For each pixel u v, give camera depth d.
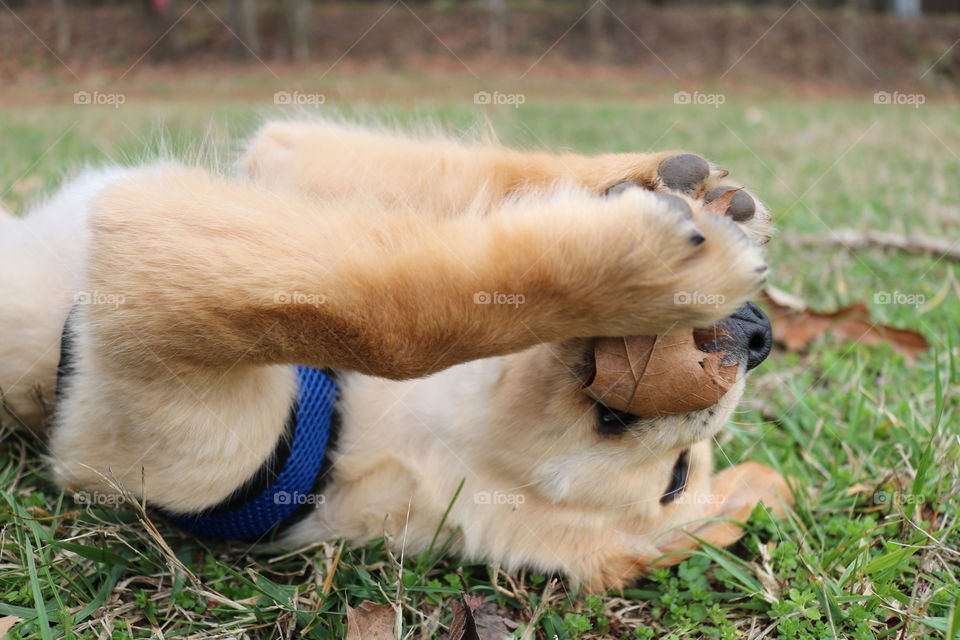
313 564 0.51
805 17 3.11
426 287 0.42
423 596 0.51
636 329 0.43
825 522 0.57
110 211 0.45
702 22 3.14
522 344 0.43
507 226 0.42
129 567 0.50
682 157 0.49
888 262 0.85
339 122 0.61
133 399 0.45
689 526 0.55
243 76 2.47
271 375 0.48
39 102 1.86
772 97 2.51
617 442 0.49
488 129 0.57
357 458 0.52
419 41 2.99
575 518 0.51
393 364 0.43
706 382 0.44
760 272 0.42
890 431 0.62
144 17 2.55
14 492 0.53
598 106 2.12
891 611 0.50
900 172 1.27
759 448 0.62
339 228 0.43
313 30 2.96
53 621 0.47
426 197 0.52
